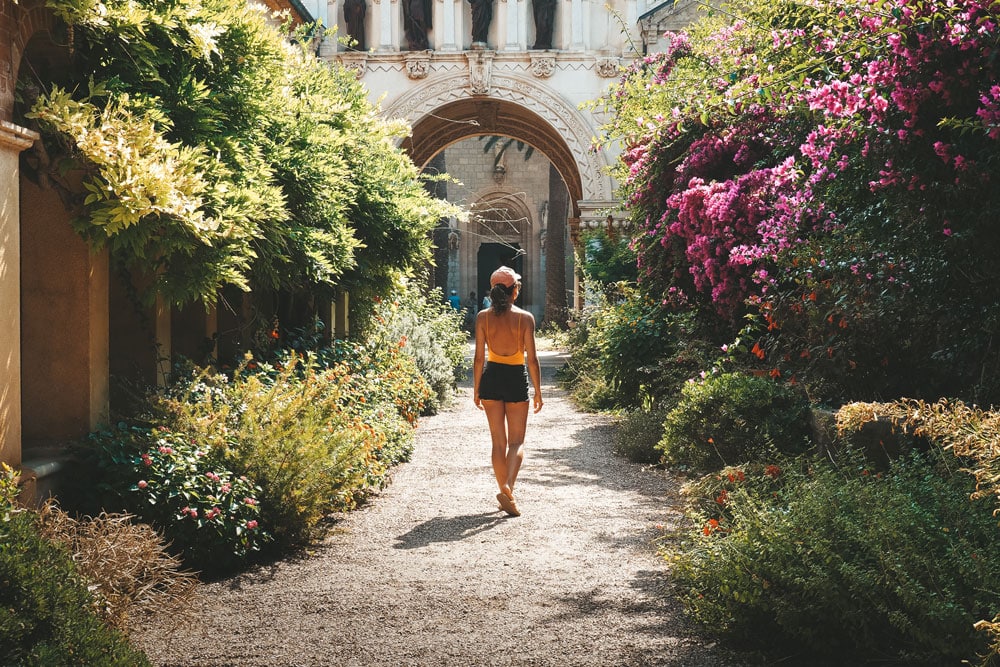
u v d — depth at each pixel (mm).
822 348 6156
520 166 42219
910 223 5637
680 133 9820
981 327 5375
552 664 3586
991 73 4922
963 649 3164
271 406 5953
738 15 8344
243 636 3945
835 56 6047
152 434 5387
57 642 3057
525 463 8484
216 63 6359
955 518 3631
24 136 4777
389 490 7258
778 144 8742
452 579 4770
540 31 21625
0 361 4672
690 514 5012
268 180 6750
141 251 5020
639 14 21375
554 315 34594
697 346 9711
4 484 4262
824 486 4125
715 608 3846
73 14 4855
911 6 5078
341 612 4258
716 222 8508
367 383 9336
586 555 5195
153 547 4223
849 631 3533
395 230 10156
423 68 21344
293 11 15320
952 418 3668
